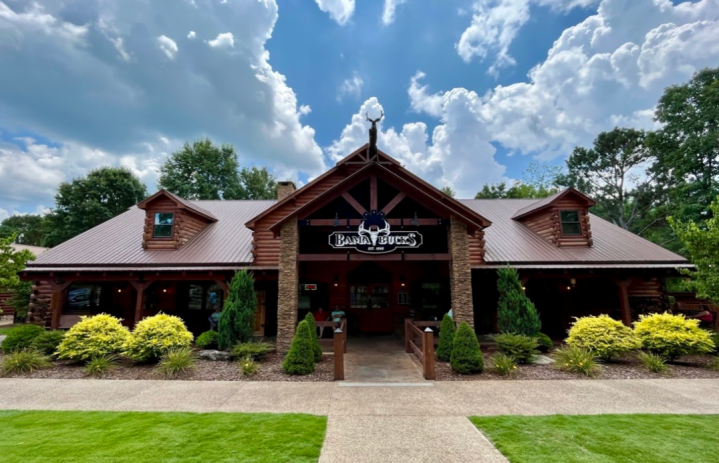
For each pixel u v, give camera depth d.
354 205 9.80
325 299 14.20
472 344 7.71
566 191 13.97
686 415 5.07
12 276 9.98
